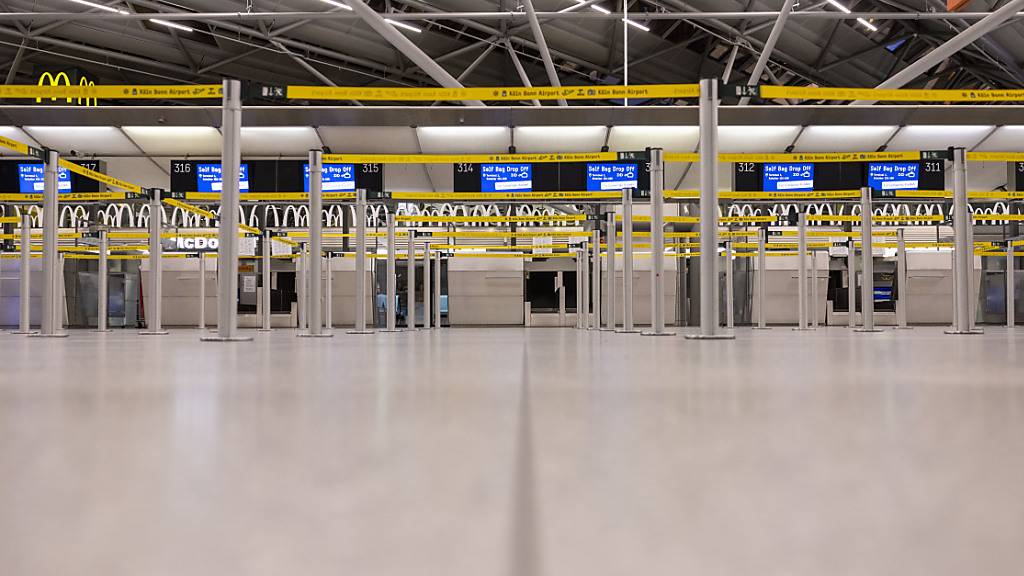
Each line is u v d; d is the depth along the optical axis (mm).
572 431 2256
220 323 11094
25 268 15719
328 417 2598
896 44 29031
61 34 28828
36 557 1057
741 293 28234
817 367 4992
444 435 2182
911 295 28562
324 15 21812
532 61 31844
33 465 1737
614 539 1141
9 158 21281
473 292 28531
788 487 1500
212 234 21797
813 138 20719
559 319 28766
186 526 1221
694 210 27062
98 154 21953
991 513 1292
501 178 19781
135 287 27172
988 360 5754
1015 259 28422
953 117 19438
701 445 2000
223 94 10641
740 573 985
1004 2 21875
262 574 979
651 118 19906
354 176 21344
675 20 27125
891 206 27953
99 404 3002
